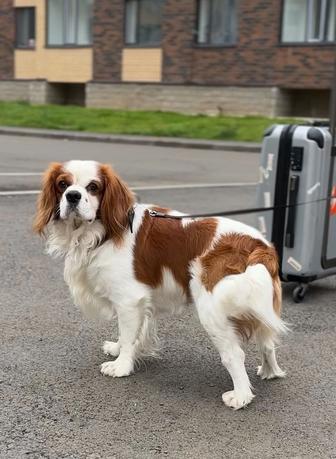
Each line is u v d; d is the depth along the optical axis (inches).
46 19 478.3
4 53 504.4
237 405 78.1
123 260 80.5
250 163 265.6
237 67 403.2
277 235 105.7
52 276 111.3
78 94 497.7
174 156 279.9
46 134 341.1
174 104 428.8
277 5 383.6
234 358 78.1
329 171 105.3
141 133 343.9
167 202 170.6
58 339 91.1
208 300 77.5
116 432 74.1
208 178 220.2
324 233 106.3
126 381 82.7
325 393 82.0
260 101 395.9
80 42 470.3
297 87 385.1
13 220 142.4
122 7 441.4
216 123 370.3
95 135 335.9
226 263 77.4
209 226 80.1
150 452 71.6
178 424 75.7
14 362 85.3
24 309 99.0
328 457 72.0
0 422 74.6
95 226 80.2
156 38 435.5
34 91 494.6
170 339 92.7
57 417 75.8
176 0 418.0
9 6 494.6
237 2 400.5
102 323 95.7
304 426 76.2
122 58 447.8
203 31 416.2
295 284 114.0
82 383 81.8
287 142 103.7
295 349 91.4
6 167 221.1
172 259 80.2
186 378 83.9
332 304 106.5
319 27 376.5
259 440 73.9
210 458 71.2
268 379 84.4
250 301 75.8
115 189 79.8
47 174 80.5
